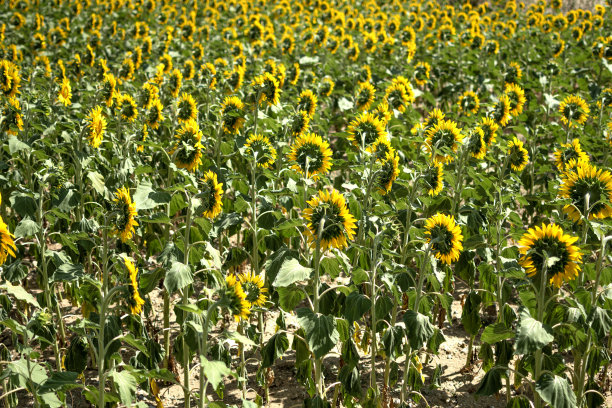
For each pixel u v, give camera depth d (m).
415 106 13.20
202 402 4.00
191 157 5.20
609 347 5.74
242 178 5.77
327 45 13.30
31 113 6.86
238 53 12.27
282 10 19.55
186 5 20.95
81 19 18.23
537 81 11.20
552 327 3.92
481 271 5.14
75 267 4.32
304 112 6.56
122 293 3.99
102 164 6.41
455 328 6.54
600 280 4.51
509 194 5.31
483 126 6.34
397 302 5.00
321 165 5.29
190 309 3.73
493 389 4.27
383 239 5.16
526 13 19.98
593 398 4.65
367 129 5.91
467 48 14.75
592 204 4.33
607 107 8.33
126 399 3.77
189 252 4.88
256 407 3.88
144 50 12.59
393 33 16.30
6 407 4.59
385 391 4.99
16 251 5.17
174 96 8.42
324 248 4.22
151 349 4.88
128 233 4.45
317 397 4.46
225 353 4.80
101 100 7.77
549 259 3.65
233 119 6.31
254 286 4.20
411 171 5.64
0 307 4.73
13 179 6.54
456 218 5.92
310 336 4.05
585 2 23.20
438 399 5.45
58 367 5.31
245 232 5.96
